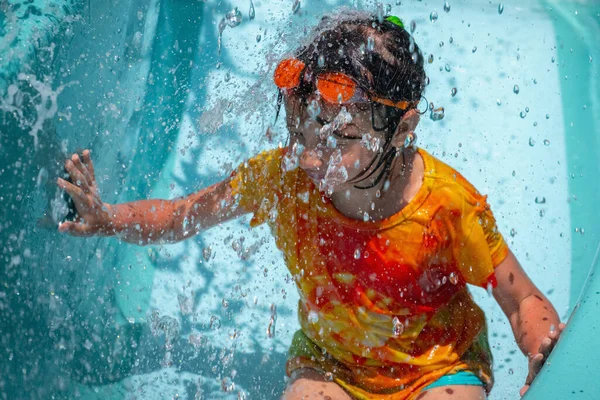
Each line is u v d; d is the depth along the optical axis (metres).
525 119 2.93
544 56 3.15
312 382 1.85
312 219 1.81
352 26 1.69
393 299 1.79
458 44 3.17
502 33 3.24
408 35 1.76
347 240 1.78
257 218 1.92
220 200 1.95
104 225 1.90
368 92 1.62
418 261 1.78
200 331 2.32
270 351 2.28
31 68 1.75
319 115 1.61
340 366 1.88
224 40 3.05
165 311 2.36
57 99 1.87
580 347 1.55
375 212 1.77
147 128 2.71
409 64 1.71
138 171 2.61
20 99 1.70
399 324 1.81
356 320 1.81
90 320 2.09
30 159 1.75
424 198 1.76
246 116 2.82
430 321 1.84
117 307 2.27
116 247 2.33
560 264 2.53
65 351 1.93
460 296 1.92
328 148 1.65
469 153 2.81
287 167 1.74
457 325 1.86
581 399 1.48
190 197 2.00
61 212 1.90
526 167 2.79
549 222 2.63
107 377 2.08
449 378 1.81
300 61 1.62
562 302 2.40
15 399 1.71
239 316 2.39
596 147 2.84
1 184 1.62
